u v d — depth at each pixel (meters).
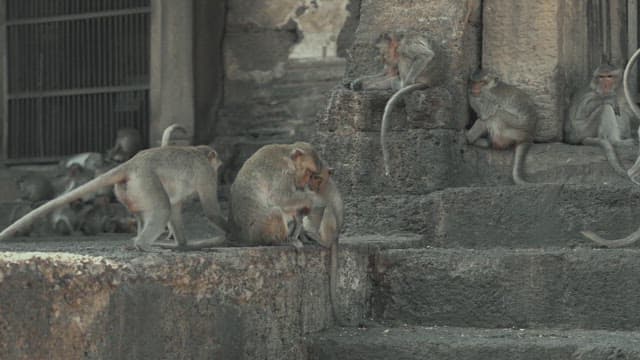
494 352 10.44
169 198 9.72
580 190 13.09
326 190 11.07
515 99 14.73
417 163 14.41
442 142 14.45
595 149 14.70
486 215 13.41
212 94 21.59
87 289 8.05
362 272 12.08
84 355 8.02
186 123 21.30
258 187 10.81
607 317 11.52
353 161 14.59
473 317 11.91
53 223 20.36
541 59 15.06
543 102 15.01
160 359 8.84
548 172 14.66
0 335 7.27
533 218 13.23
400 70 14.94
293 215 10.76
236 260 9.86
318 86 20.88
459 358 10.52
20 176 21.62
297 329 10.79
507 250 12.38
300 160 10.75
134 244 9.54
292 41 21.17
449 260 12.07
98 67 21.98
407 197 13.93
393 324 12.12
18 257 7.55
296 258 10.77
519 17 15.20
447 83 14.94
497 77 14.92
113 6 21.84
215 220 10.26
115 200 20.94
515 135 14.71
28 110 22.52
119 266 8.43
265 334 10.27
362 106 14.67
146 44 21.58
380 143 14.61
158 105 21.36
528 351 10.35
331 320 11.48
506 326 11.80
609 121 14.78
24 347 7.47
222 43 21.72
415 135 14.47
